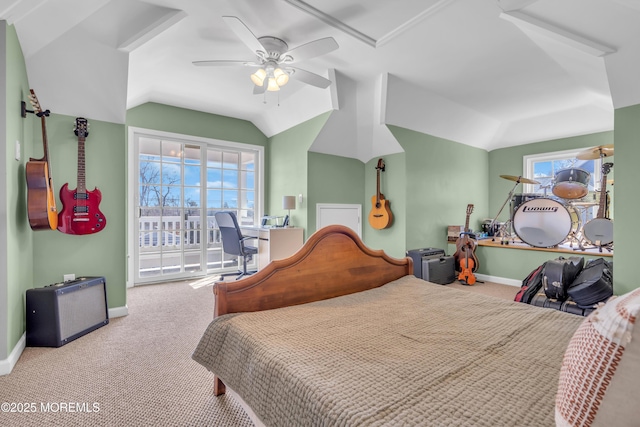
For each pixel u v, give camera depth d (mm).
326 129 3922
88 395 1547
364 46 2609
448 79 3258
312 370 946
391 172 4301
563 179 3719
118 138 2738
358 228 4660
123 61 2461
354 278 1905
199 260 4359
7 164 1755
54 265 2428
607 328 498
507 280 4055
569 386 541
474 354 1061
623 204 2285
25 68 2152
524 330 1281
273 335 1207
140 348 2094
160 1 2070
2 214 1729
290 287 1631
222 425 1341
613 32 1950
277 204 4727
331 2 2066
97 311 2436
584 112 3971
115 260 2715
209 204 4461
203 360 1330
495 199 5191
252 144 4789
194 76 3258
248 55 2832
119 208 2740
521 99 3748
